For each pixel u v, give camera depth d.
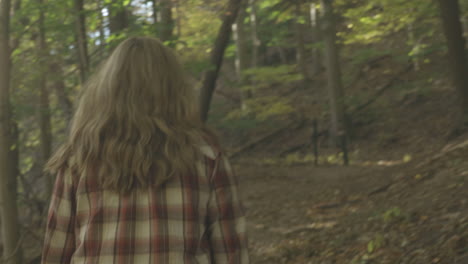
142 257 1.37
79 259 1.41
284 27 23.19
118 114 1.45
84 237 1.40
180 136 1.45
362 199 8.34
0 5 4.89
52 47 7.87
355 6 10.21
